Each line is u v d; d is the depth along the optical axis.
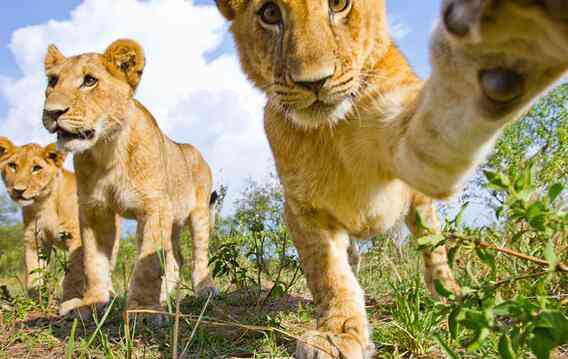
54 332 0.77
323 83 0.49
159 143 1.07
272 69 0.54
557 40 0.20
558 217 0.30
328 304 0.54
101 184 1.00
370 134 0.52
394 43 0.58
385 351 0.52
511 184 0.30
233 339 0.63
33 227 1.54
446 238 0.34
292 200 0.58
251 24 0.56
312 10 0.50
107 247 1.02
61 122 0.97
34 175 1.50
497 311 0.30
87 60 1.03
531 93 0.25
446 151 0.36
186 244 1.90
